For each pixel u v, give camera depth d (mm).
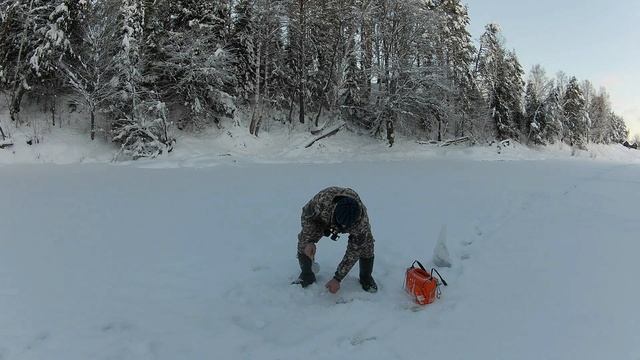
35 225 7832
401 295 4965
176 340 3980
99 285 5164
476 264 5969
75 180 13711
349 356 3762
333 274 5477
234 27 29125
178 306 4660
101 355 3705
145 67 24578
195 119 25562
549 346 3885
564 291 5020
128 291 5016
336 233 4758
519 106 45156
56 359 3619
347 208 4352
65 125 23219
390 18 31703
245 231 7691
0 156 19797
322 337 4035
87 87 23172
